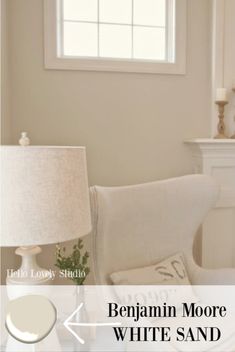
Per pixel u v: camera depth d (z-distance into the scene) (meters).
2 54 2.18
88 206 1.27
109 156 2.64
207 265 2.74
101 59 2.58
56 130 2.57
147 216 2.09
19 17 2.46
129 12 2.77
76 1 2.68
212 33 2.70
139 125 2.67
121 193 2.04
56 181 1.12
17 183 1.08
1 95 2.14
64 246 2.57
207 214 2.46
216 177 2.66
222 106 2.69
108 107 2.62
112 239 1.99
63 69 2.53
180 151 2.75
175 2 2.66
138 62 2.63
